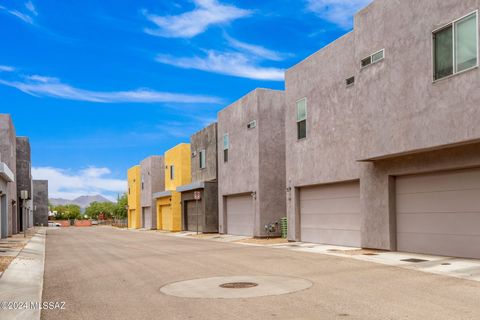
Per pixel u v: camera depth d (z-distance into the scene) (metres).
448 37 11.56
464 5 11.11
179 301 8.14
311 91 19.27
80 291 9.57
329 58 18.11
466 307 7.01
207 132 32.09
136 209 54.44
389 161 14.51
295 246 18.44
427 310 6.90
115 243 24.42
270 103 24.48
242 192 25.73
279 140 24.55
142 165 52.69
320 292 8.50
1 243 23.16
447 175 12.77
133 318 7.05
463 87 10.99
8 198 30.39
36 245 22.91
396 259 12.76
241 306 7.54
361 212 15.80
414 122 12.41
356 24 14.83
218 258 14.80
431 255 13.11
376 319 6.48
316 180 18.80
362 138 14.41
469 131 10.80
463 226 12.23
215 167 30.67
